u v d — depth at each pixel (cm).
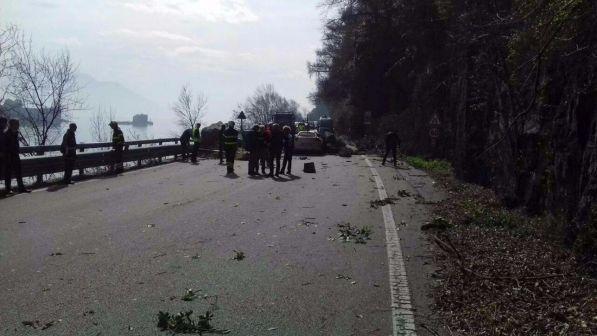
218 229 1014
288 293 637
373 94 4681
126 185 1669
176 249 848
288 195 1520
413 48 3562
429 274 721
